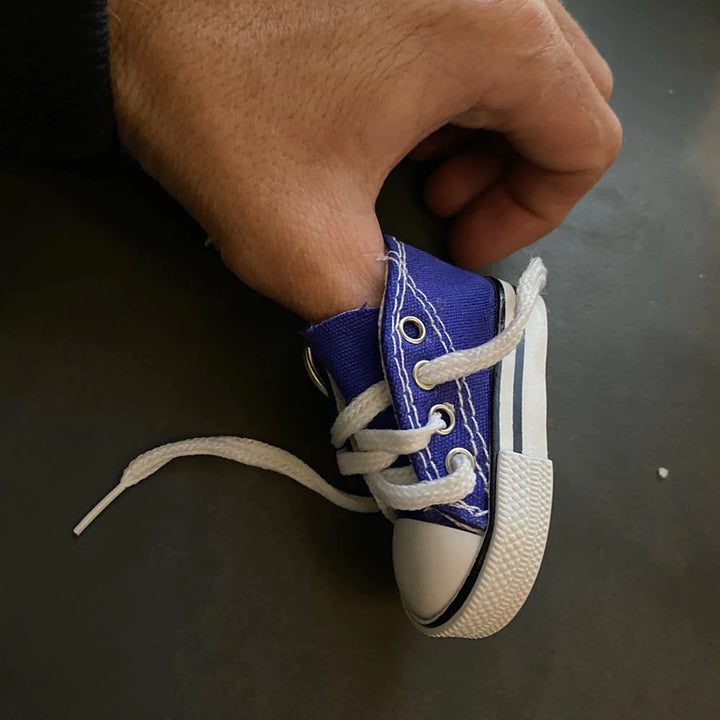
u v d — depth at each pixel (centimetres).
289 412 18
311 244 16
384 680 17
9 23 14
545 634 19
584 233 24
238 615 17
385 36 16
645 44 27
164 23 15
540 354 18
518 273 22
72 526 16
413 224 21
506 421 17
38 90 15
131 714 16
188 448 17
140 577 16
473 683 18
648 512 21
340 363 16
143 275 18
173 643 16
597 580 20
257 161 16
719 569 21
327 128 16
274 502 17
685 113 26
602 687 19
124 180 19
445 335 16
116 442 17
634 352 22
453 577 15
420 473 16
